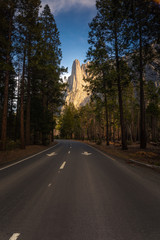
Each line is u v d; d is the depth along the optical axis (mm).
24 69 18062
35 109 24812
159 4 8766
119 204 3584
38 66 18094
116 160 10367
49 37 22188
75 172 6789
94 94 20297
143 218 2963
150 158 10992
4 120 14609
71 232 2521
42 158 11383
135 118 44031
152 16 9422
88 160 10344
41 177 5984
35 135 26250
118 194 4215
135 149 16812
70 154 13844
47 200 3818
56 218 2961
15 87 26625
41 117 24609
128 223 2783
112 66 17203
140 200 3820
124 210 3287
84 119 68188
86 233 2492
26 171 7039
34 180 5590
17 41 15930
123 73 16391
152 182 5332
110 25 15859
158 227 2668
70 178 5812
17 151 14812
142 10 9578
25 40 16312
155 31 9789
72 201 3752
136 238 2369
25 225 2732
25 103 25578
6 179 5742
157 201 3770
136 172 6809
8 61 14859
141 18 9883
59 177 5957
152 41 10602
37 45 16656
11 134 31859
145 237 2395
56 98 28500
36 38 17062
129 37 12719
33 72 21234
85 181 5422
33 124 24125
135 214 3117
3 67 13383
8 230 2586
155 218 2969
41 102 26438
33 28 15945
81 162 9508
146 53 11406
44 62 20609
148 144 25359
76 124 80375
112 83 17969
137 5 9539
